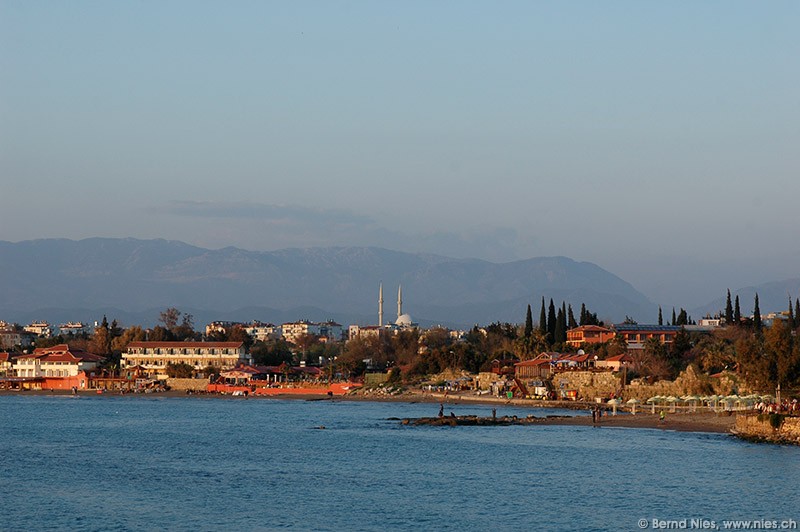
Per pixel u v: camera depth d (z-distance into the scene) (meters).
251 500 123.25
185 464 159.50
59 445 192.50
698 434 195.50
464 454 170.00
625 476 139.88
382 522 109.19
